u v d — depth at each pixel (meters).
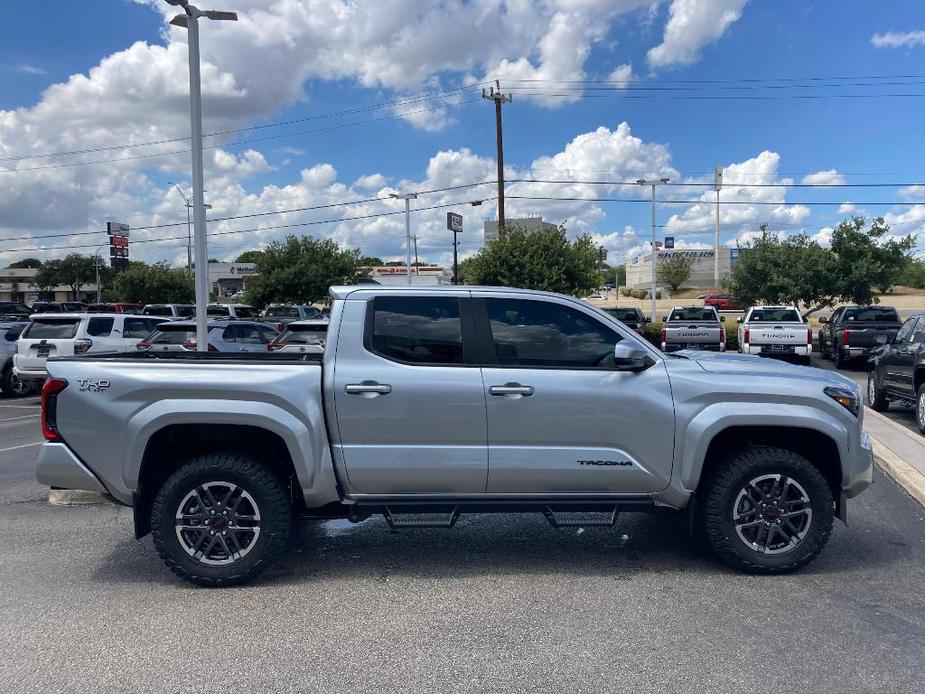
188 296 55.84
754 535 4.96
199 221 12.62
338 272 42.75
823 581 4.85
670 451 4.85
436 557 5.41
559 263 32.12
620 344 4.75
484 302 4.98
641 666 3.70
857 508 6.62
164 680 3.60
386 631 4.14
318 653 3.88
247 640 4.04
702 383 4.88
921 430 10.30
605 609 4.42
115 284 54.12
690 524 4.95
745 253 32.53
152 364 4.79
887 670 3.64
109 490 4.77
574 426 4.82
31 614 4.41
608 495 4.94
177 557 4.74
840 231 29.56
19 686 3.54
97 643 4.01
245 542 4.84
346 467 4.78
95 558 5.44
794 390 4.88
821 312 51.25
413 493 4.91
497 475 4.82
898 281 29.56
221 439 4.93
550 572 5.07
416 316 4.94
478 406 4.79
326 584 4.88
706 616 4.30
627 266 119.69
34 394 16.48
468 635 4.07
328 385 4.77
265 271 42.00
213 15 12.50
